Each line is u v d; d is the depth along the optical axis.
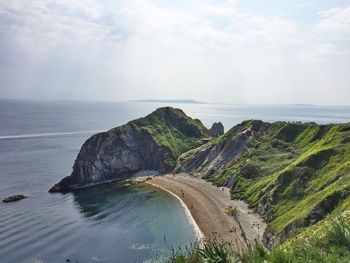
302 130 141.00
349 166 82.44
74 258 72.50
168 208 107.00
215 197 114.12
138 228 90.31
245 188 114.94
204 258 14.85
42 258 72.38
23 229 88.44
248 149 141.62
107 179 153.25
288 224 65.50
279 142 139.38
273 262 14.56
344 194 63.56
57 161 184.25
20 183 137.38
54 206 110.00
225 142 158.12
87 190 133.88
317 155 96.88
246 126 163.88
